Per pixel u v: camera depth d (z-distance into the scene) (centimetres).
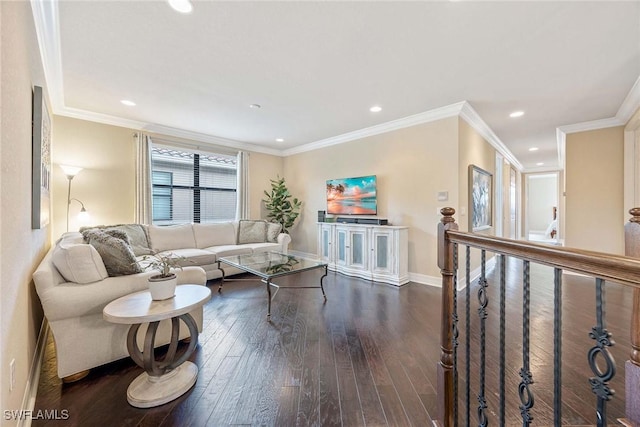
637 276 63
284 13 195
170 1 183
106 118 404
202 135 507
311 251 587
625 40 223
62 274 190
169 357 180
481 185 452
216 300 339
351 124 446
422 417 152
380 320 277
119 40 224
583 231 447
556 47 234
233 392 171
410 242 421
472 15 196
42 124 203
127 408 158
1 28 108
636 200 397
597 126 432
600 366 198
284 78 290
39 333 208
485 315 120
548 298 347
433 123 392
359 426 146
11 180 126
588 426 146
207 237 477
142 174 433
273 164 634
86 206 393
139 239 393
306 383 180
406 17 198
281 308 311
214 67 267
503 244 105
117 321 159
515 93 327
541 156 711
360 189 481
